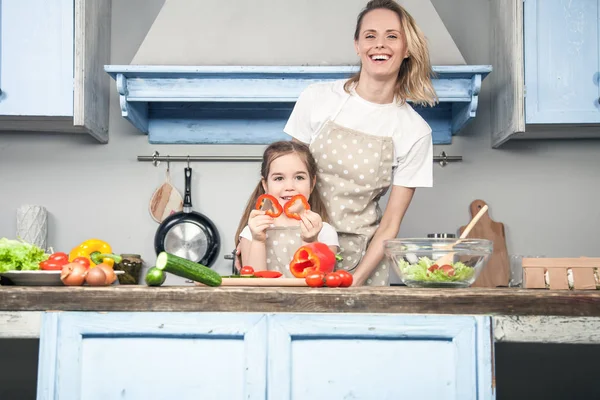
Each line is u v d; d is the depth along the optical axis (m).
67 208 2.79
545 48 2.49
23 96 2.47
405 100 2.17
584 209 2.80
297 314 1.24
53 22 2.49
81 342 1.25
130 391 1.25
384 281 2.13
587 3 2.49
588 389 2.63
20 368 2.64
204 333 1.24
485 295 1.24
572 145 2.82
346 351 1.24
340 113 2.13
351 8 2.59
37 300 1.25
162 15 2.58
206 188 2.79
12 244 1.56
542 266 1.46
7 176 2.79
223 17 2.58
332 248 1.93
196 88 2.45
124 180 2.80
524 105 2.49
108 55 2.81
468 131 2.82
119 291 1.25
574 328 1.24
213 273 1.36
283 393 1.23
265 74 2.43
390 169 2.13
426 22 2.57
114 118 2.82
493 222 2.77
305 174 1.97
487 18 2.87
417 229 2.79
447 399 1.24
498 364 2.65
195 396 1.24
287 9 2.59
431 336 1.24
